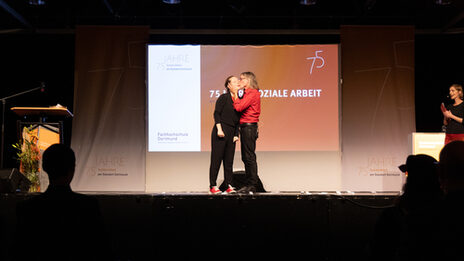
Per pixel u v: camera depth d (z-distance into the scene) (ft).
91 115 20.72
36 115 18.42
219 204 13.34
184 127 20.95
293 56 21.13
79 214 6.91
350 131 20.79
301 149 20.88
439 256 5.51
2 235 13.43
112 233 13.32
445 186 5.96
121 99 20.85
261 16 23.26
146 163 20.83
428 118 24.18
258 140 20.90
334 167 20.81
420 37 24.12
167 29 23.11
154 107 20.95
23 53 24.34
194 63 21.13
